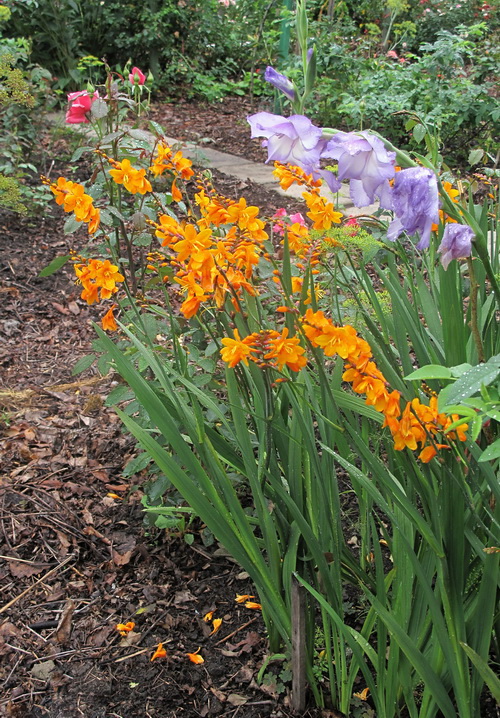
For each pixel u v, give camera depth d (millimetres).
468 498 1243
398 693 1644
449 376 1105
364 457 1307
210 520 1475
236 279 1468
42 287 4062
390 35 9219
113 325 1847
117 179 1787
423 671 1371
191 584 2129
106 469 2631
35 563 2215
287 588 1594
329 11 8344
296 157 1303
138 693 1805
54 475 2594
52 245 4551
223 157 6344
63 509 2420
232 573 2164
